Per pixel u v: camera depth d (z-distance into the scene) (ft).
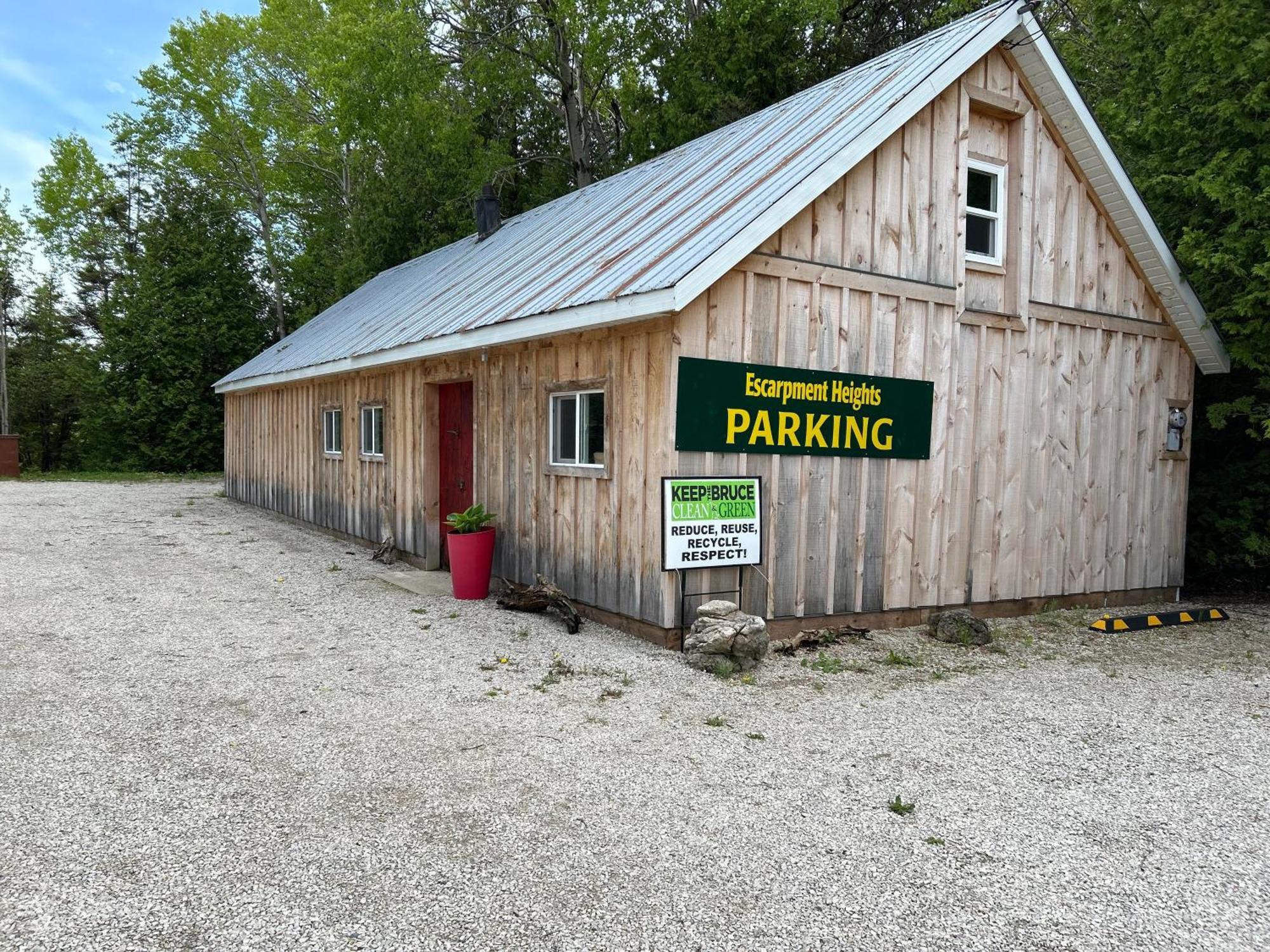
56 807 11.48
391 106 77.66
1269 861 11.10
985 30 23.47
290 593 26.86
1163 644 23.97
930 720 16.34
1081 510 28.45
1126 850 11.27
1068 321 27.43
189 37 99.66
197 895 9.41
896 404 23.61
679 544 20.06
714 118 62.18
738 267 20.51
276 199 108.47
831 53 61.16
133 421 87.40
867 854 10.86
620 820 11.55
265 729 14.70
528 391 26.25
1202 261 28.53
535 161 87.86
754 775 13.26
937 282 24.30
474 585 26.37
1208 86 28.94
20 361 109.19
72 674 17.48
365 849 10.56
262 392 52.34
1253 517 32.53
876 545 23.61
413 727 14.97
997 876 10.41
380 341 33.42
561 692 17.17
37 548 33.71
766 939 8.90
